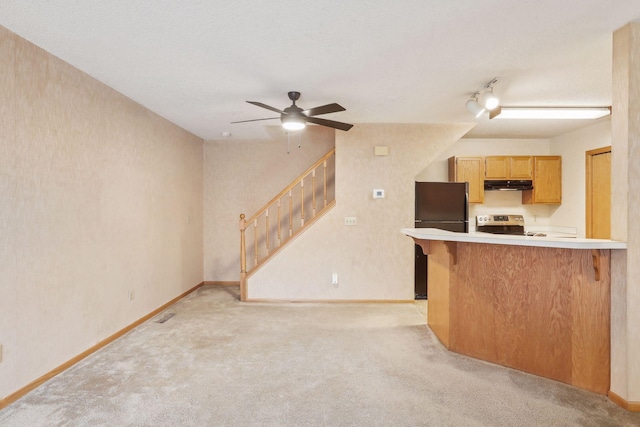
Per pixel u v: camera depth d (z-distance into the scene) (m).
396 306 4.57
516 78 3.03
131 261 3.64
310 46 2.43
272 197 5.64
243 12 2.00
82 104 2.89
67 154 2.73
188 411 2.19
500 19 2.09
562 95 3.49
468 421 2.09
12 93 2.25
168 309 4.39
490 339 2.87
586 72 2.91
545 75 2.97
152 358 2.96
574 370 2.46
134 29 2.19
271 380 2.59
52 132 2.58
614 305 2.26
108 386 2.49
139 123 3.77
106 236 3.22
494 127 5.00
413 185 4.70
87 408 2.22
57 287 2.64
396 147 4.68
